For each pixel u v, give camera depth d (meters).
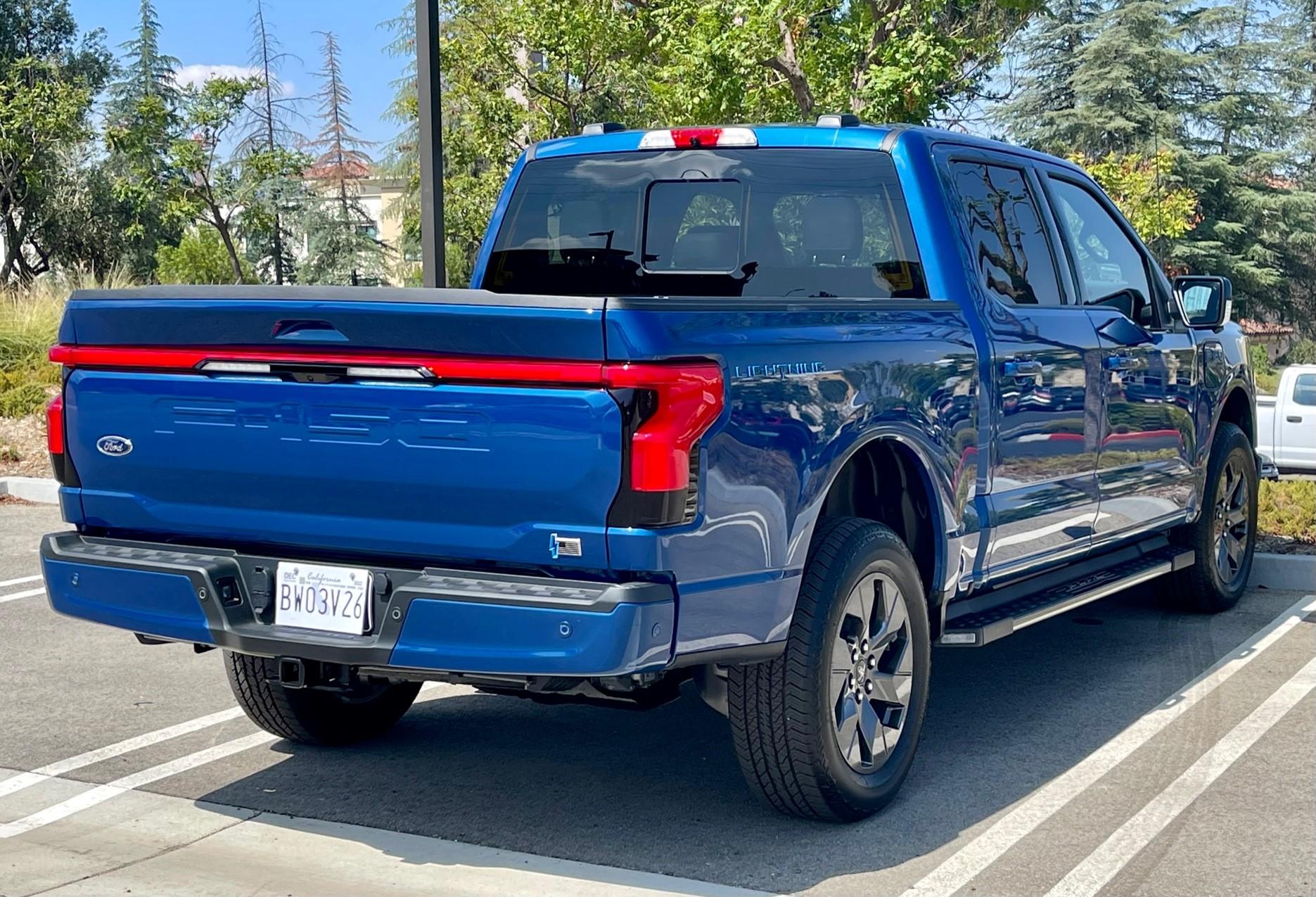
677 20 16.84
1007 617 5.21
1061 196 6.25
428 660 3.77
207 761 5.16
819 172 5.48
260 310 3.91
